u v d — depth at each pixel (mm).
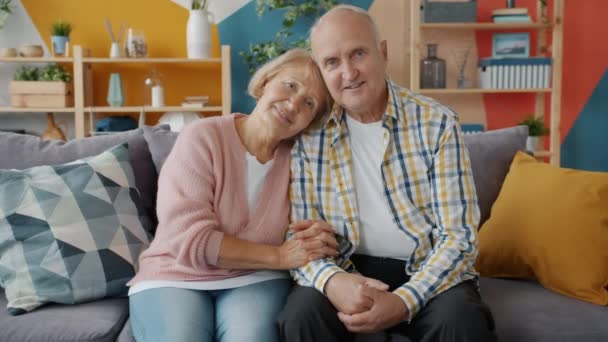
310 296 1368
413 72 3783
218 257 1432
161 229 1514
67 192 1575
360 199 1539
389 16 4164
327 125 1576
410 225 1502
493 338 1263
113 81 3902
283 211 1572
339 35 1449
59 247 1496
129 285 1513
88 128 3967
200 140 1540
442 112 1487
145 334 1344
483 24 3854
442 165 1461
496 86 3891
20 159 1773
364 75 1455
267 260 1461
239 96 4195
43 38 4055
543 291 1558
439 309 1286
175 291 1426
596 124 4234
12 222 1511
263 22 4145
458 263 1390
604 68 4176
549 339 1333
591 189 1575
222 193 1521
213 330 1385
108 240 1558
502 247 1656
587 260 1501
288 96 1521
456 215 1443
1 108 3730
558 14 3820
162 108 3793
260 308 1388
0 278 1495
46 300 1457
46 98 3764
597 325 1355
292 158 1597
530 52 4191
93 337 1339
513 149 1908
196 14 3812
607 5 4121
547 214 1587
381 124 1530
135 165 1806
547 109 4238
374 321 1294
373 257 1559
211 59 3807
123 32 4090
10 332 1345
